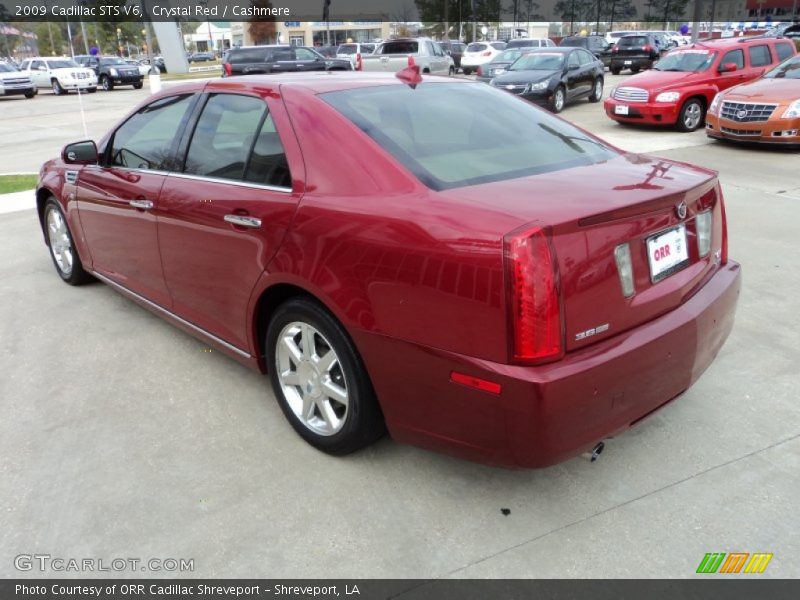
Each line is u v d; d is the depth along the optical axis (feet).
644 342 7.88
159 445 10.41
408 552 8.12
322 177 9.20
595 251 7.51
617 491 9.05
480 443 7.82
